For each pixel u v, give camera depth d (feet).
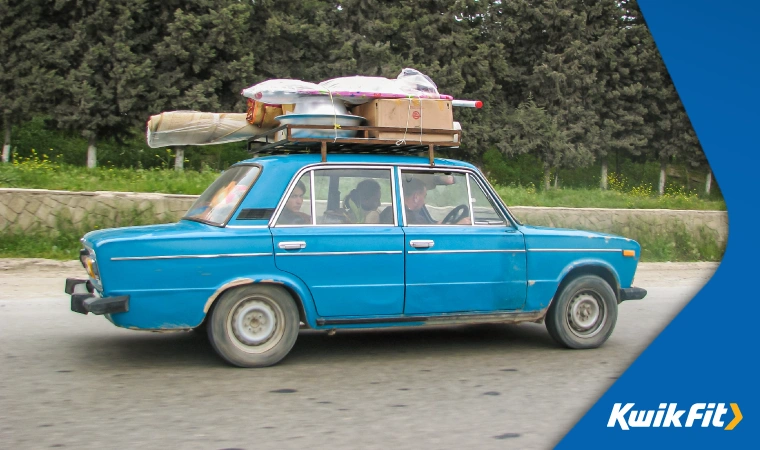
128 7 69.87
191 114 20.10
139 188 47.62
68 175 49.67
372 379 17.07
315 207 18.16
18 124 74.79
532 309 19.85
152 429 13.17
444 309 18.90
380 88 19.07
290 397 15.39
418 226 18.90
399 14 84.84
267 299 17.62
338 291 17.92
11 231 37.73
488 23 94.63
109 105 71.10
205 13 74.33
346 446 12.50
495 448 12.62
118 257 16.31
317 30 80.74
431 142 19.35
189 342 20.71
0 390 15.65
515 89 97.60
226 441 12.61
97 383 16.26
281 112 19.90
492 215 19.92
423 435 13.17
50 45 70.18
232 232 17.22
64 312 25.23
